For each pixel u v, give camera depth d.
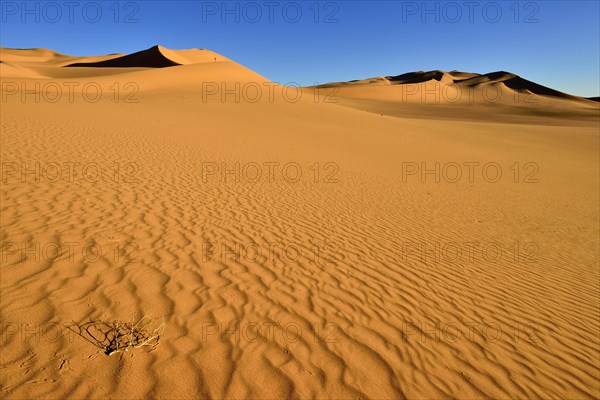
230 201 8.41
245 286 4.68
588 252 8.45
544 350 4.22
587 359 4.16
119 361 3.10
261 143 17.58
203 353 3.35
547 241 8.91
